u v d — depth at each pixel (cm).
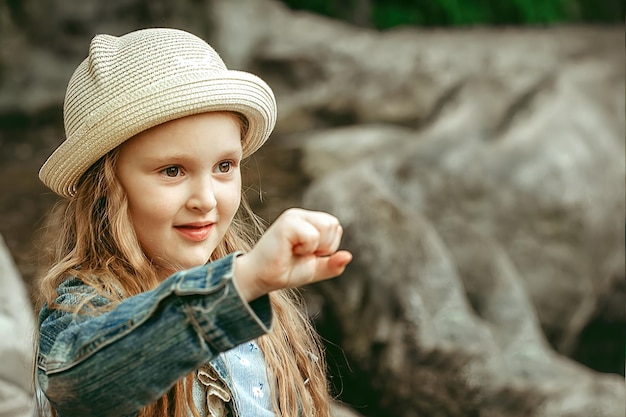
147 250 182
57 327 168
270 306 145
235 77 177
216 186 179
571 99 660
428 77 704
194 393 178
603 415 491
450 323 505
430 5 879
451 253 570
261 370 194
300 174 623
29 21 756
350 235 522
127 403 148
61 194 190
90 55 180
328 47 738
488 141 631
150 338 145
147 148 174
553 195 604
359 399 498
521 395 493
